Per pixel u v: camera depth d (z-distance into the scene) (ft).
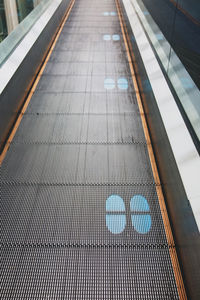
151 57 15.46
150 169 11.15
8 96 13.07
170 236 8.63
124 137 12.97
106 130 13.44
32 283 7.50
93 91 16.70
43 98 15.98
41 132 13.28
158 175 10.84
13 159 11.65
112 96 16.22
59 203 9.72
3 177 10.77
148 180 10.64
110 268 7.80
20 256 8.11
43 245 8.41
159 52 14.92
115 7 36.91
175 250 8.25
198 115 8.58
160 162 10.88
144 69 15.15
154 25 17.38
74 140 12.77
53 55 21.57
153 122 12.47
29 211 9.45
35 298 7.20
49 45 23.07
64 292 7.31
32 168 11.20
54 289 7.38
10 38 15.62
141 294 7.25
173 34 22.94
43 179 10.68
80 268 7.82
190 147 8.60
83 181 10.60
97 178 10.74
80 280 7.55
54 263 7.94
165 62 13.56
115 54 21.72
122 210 9.46
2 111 12.29
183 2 33.12
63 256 8.10
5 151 12.08
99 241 8.50
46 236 8.67
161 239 8.54
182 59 17.62
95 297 7.22
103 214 9.33
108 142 12.64
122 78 18.15
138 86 17.24
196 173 7.71
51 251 8.24
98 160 11.61
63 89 16.90
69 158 11.71
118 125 13.79
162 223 9.03
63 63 20.22
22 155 11.87
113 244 8.41
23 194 10.06
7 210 9.48
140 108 15.11
